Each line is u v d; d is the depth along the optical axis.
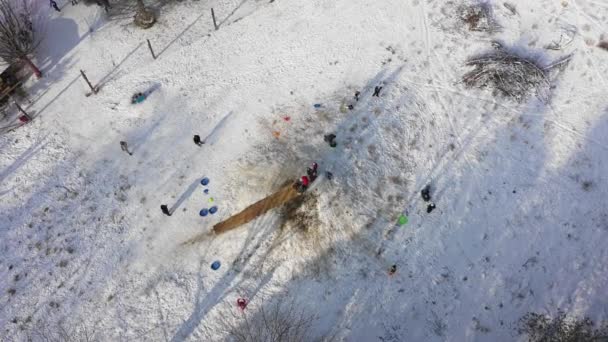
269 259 21.88
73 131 26.22
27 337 20.81
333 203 22.77
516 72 26.47
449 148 24.91
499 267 21.69
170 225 23.16
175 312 20.95
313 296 20.94
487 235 22.45
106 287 21.73
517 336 20.19
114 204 23.86
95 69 28.44
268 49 28.80
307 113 26.14
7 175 24.89
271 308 20.73
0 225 23.45
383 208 22.95
